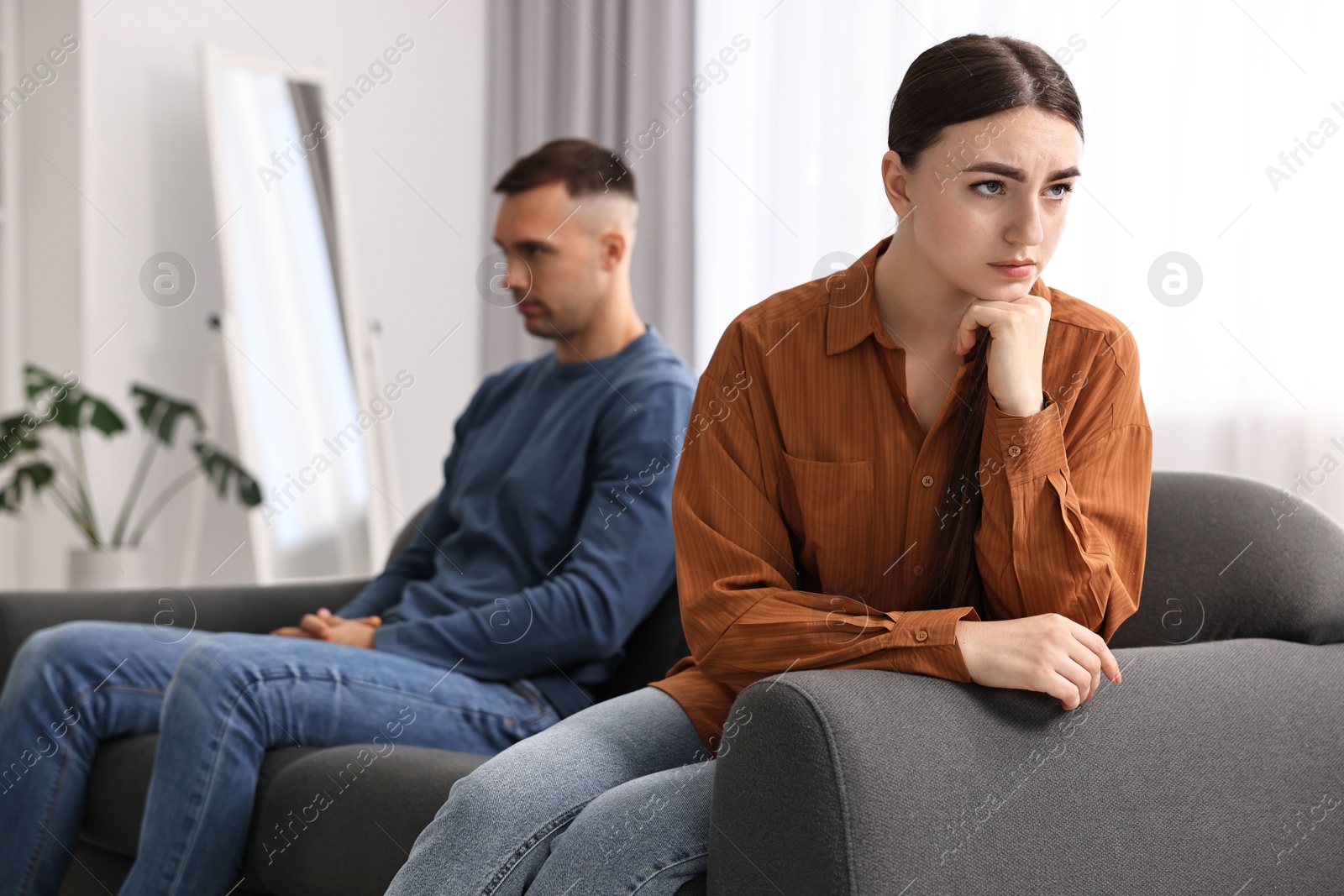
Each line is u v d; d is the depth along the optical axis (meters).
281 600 2.31
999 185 1.17
